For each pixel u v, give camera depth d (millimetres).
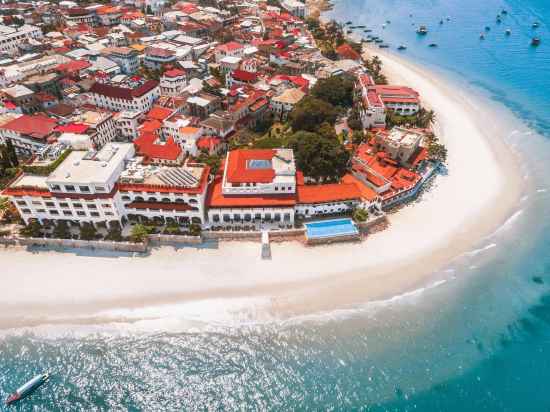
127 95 138125
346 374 70250
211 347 73688
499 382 69812
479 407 66500
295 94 151000
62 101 150000
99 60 172750
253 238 95812
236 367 70875
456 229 102625
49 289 82812
